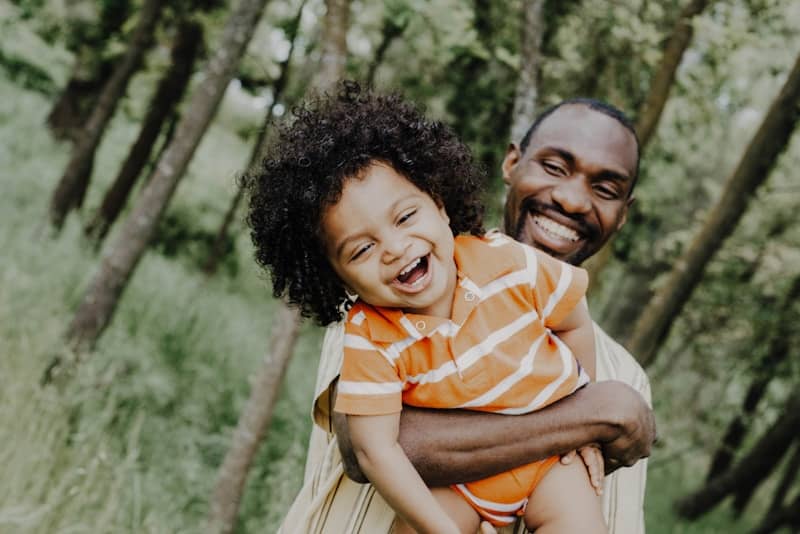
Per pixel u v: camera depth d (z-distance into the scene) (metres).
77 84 12.98
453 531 1.52
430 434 1.60
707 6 4.64
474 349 1.63
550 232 2.11
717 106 6.38
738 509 10.73
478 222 1.83
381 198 1.58
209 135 15.76
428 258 1.62
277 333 4.25
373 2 5.67
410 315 1.64
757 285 8.43
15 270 6.36
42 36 12.20
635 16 4.98
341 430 1.67
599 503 1.64
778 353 8.83
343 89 1.90
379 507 1.76
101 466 3.79
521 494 1.63
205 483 5.20
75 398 4.37
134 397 5.55
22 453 3.51
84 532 3.29
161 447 5.12
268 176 1.75
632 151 2.12
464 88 5.96
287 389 7.23
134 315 7.39
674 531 9.14
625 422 1.61
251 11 5.09
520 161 2.21
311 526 1.81
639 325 5.29
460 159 1.78
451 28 5.24
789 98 4.55
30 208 9.38
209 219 13.45
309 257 1.74
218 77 5.13
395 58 6.22
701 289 8.49
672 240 7.82
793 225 8.23
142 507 4.03
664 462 10.05
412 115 1.77
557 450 1.60
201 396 6.48
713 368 10.12
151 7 8.73
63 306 6.42
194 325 7.81
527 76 3.73
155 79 10.77
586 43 5.18
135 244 5.30
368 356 1.63
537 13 3.71
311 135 1.69
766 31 5.15
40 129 13.25
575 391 1.68
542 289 1.72
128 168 9.77
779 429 9.08
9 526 3.07
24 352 4.70
